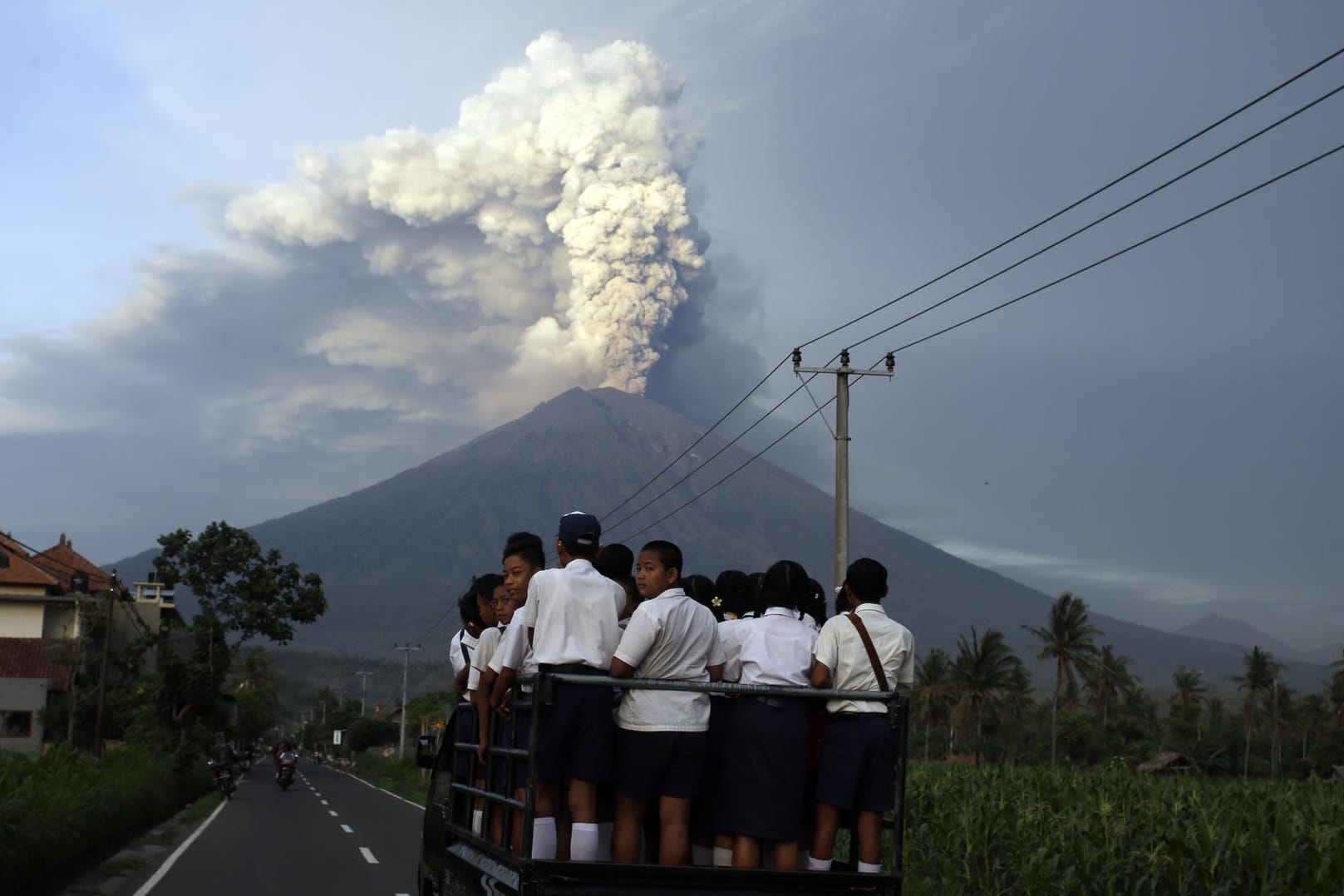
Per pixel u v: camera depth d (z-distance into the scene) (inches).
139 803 845.8
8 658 1828.2
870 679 231.9
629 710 218.2
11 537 1439.5
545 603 224.5
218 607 1974.7
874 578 241.3
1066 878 445.4
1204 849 438.0
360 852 743.1
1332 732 3075.8
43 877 514.9
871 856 227.1
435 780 343.9
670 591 227.8
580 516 234.5
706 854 234.2
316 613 2038.6
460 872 264.1
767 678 231.0
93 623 1974.7
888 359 889.5
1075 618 2962.6
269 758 4845.0
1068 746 2940.5
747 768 221.0
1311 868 415.2
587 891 194.2
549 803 215.9
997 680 2785.4
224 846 784.3
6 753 712.4
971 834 521.3
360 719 3978.8
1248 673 3267.7
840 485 874.1
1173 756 2080.5
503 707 237.9
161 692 1631.4
